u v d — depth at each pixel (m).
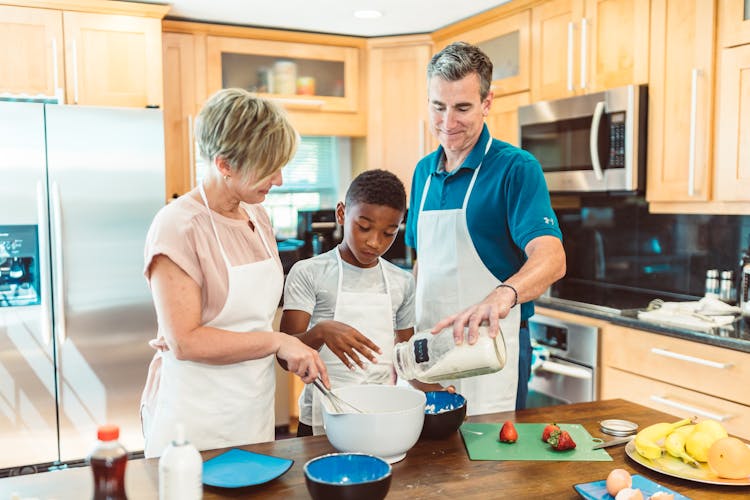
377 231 1.42
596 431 1.28
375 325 1.51
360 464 0.97
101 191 2.97
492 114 3.45
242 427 1.31
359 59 3.96
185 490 0.82
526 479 1.06
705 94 2.33
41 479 1.06
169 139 3.55
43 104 2.86
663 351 2.30
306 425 1.56
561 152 2.90
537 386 2.87
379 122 3.98
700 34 2.34
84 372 2.99
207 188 1.27
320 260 1.53
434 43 3.84
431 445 1.21
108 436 0.82
